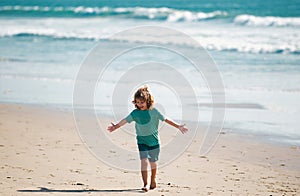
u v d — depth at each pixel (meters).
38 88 15.12
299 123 11.12
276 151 9.20
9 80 16.39
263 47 19.97
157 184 6.93
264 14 32.53
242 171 7.88
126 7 42.56
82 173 7.34
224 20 27.81
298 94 13.64
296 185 7.17
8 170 7.35
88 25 28.86
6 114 12.12
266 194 6.67
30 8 42.19
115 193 6.34
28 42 24.30
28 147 8.95
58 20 32.31
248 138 10.06
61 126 10.91
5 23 31.78
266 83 14.90
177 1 48.00
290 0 41.69
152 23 28.41
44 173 7.25
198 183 7.09
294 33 22.81
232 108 12.37
